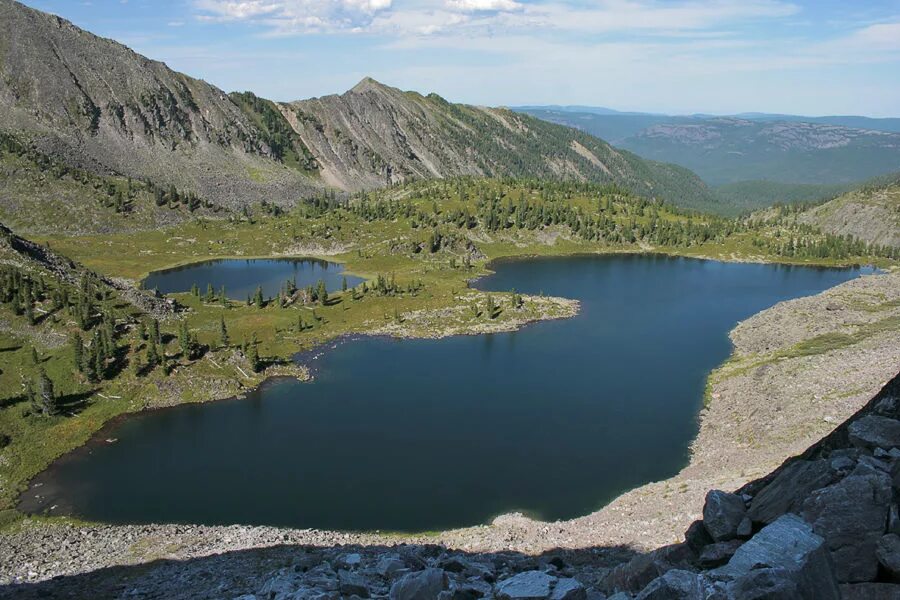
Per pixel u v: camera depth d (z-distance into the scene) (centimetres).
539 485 8406
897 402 2588
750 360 13112
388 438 10100
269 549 6138
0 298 13262
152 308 15888
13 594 5219
